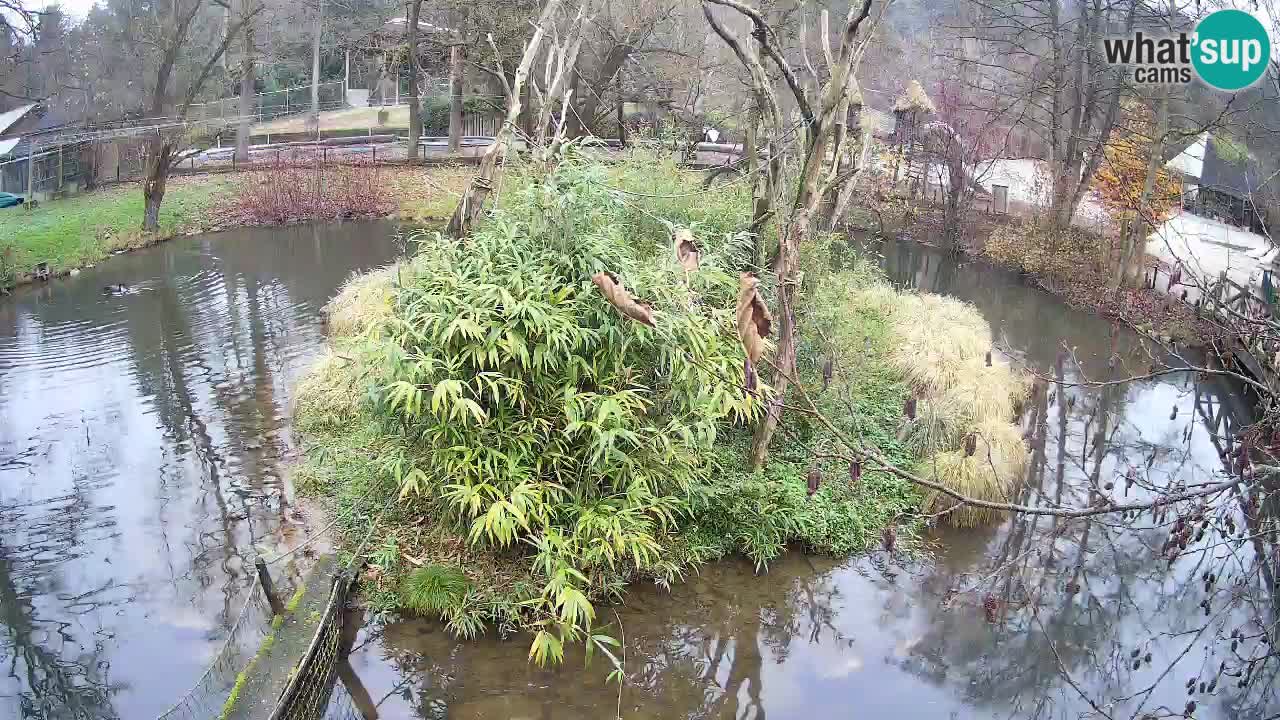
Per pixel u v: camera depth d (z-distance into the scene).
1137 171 15.43
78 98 29.20
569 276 8.19
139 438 11.38
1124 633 7.77
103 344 14.92
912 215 23.45
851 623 7.95
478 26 26.48
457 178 28.23
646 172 11.87
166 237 22.84
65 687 7.11
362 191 26.34
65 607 8.13
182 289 18.27
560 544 7.45
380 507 8.99
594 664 7.29
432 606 7.62
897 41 28.02
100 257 20.53
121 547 9.03
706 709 6.91
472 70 31.00
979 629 7.88
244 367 13.78
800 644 7.69
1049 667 7.42
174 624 7.88
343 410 11.34
